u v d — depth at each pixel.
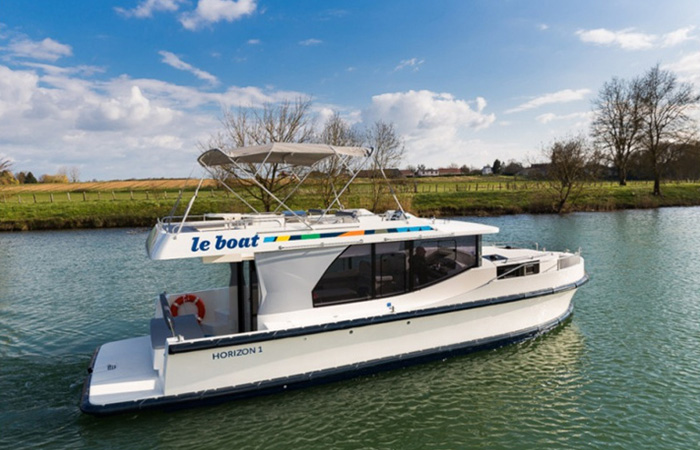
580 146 43.75
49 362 9.84
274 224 8.55
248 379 7.73
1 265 20.84
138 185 70.75
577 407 7.98
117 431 7.09
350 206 36.81
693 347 10.48
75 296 15.41
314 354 8.16
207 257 7.78
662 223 33.59
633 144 53.62
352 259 8.70
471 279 9.70
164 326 7.96
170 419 7.34
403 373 9.00
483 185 61.81
